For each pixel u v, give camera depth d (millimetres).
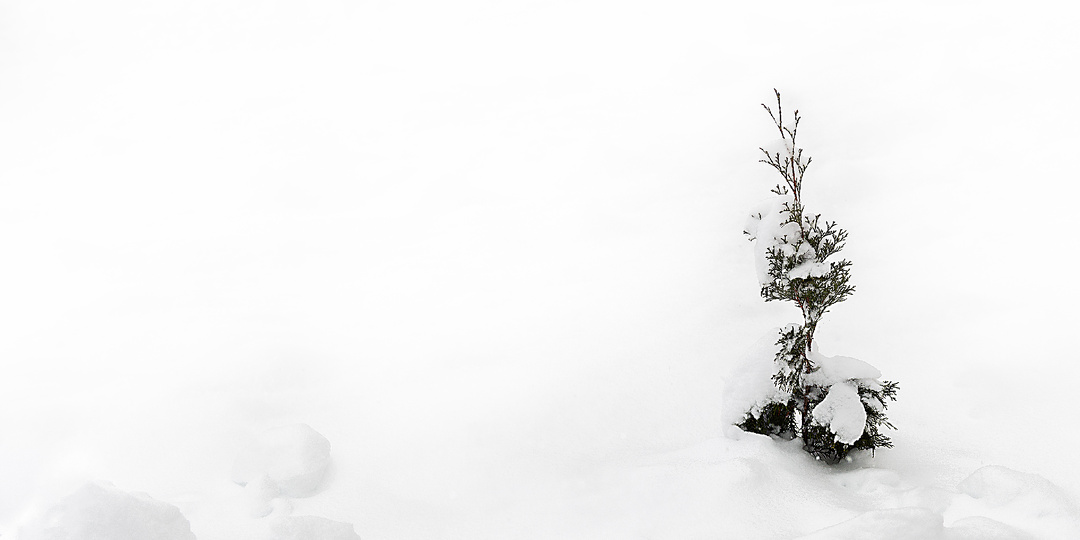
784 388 5652
